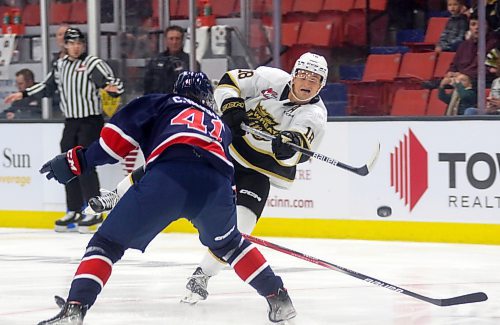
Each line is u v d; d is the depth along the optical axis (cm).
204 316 1159
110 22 2294
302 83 1218
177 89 1044
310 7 2328
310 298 1301
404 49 2228
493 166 1883
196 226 1023
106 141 989
